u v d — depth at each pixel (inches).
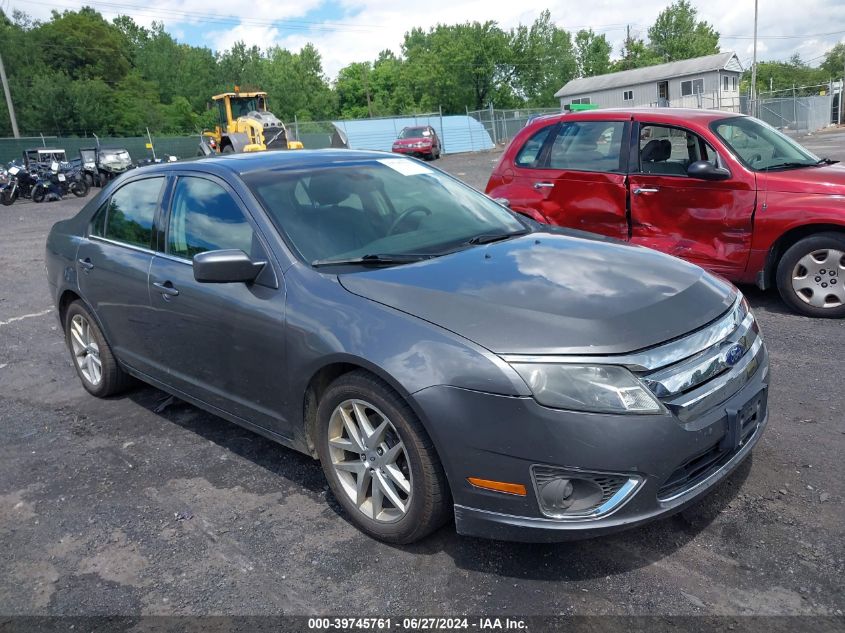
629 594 103.3
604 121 270.5
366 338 112.0
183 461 154.8
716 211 241.0
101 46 3159.5
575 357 100.2
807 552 109.8
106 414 183.9
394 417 110.1
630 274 121.8
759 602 99.9
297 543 121.7
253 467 150.0
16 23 3129.9
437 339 106.2
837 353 194.9
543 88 3026.6
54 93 2368.4
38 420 183.0
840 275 224.2
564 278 119.1
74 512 136.5
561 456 98.9
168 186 162.2
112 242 174.7
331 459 124.0
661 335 105.0
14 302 320.8
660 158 255.0
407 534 115.0
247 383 137.6
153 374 167.3
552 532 101.4
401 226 146.1
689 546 113.3
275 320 126.7
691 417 104.5
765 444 144.2
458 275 121.3
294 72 3523.6
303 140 1711.4
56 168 935.0
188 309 145.3
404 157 178.4
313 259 131.3
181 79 3459.6
